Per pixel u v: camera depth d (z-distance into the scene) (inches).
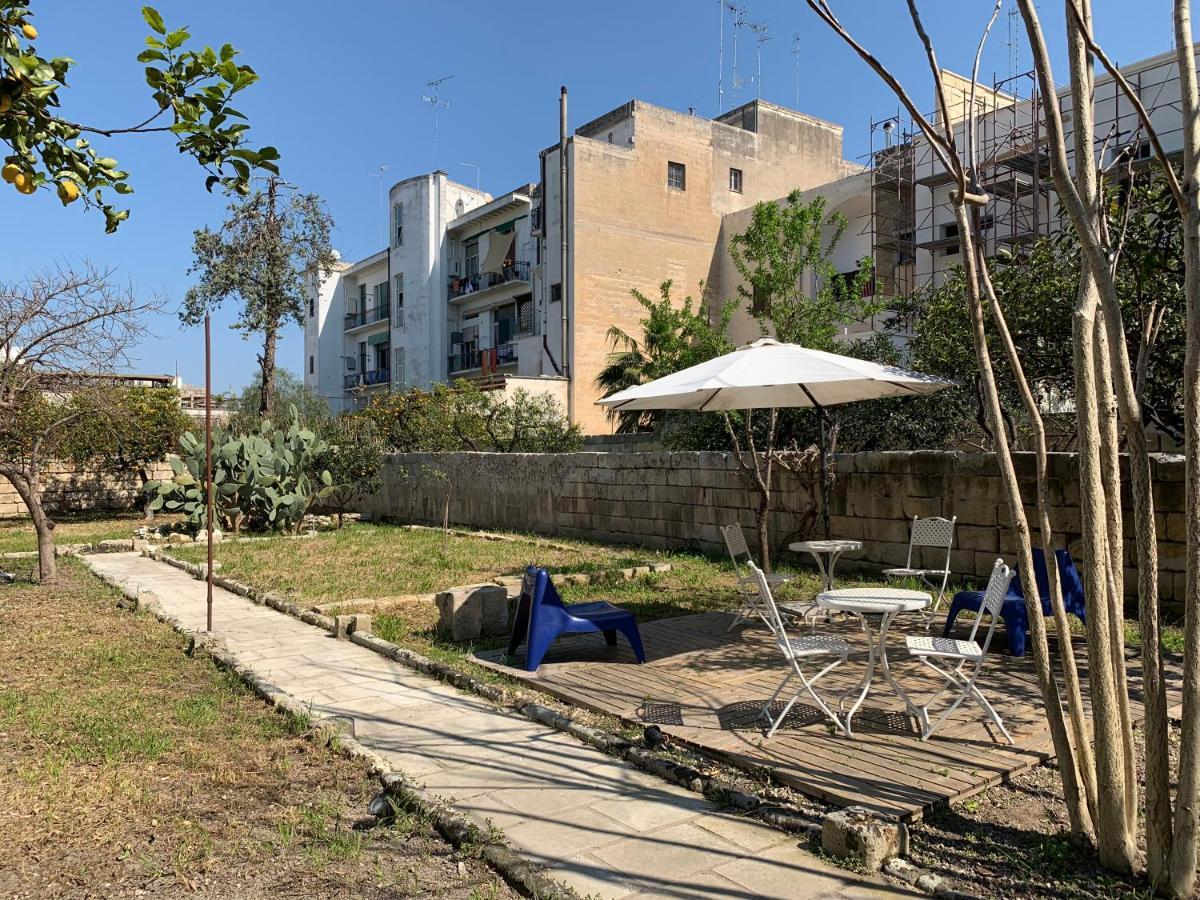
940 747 183.8
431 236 1505.9
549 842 146.9
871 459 418.3
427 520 784.9
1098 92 688.4
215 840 149.6
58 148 130.4
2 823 155.6
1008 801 160.1
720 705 217.2
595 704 219.5
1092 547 127.2
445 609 304.5
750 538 482.0
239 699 233.8
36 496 434.6
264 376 1111.0
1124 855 129.6
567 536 622.5
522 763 185.8
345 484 735.7
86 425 575.5
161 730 206.5
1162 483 313.6
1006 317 358.9
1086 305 126.9
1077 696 137.5
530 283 1299.2
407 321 1551.4
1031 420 135.9
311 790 171.6
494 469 697.0
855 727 198.4
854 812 145.0
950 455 386.0
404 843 148.9
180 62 130.0
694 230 1216.2
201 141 135.1
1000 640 287.6
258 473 670.5
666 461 538.0
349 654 288.7
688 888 130.9
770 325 912.9
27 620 341.1
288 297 1113.4
